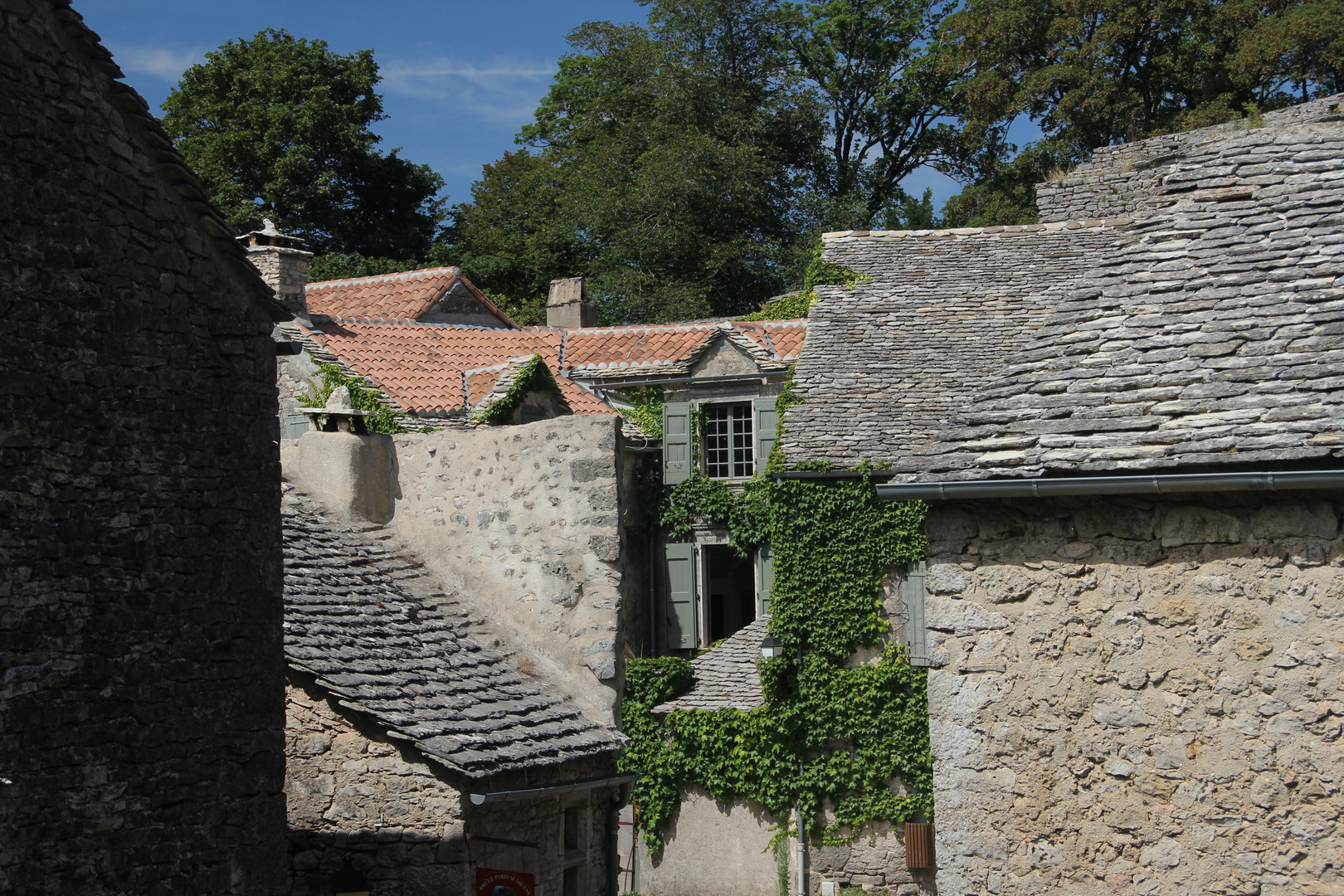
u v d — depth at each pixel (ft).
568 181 147.54
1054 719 26.11
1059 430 26.55
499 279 143.23
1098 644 25.89
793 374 73.05
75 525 22.00
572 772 36.09
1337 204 29.66
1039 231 80.94
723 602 89.97
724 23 154.81
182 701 23.80
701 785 69.77
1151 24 124.88
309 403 43.32
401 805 31.73
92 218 22.74
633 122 151.64
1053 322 29.94
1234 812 24.50
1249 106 81.51
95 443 22.52
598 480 38.73
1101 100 122.21
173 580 23.84
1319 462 23.94
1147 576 25.59
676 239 134.51
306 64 137.69
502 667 37.32
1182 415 25.72
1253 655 24.61
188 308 24.67
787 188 147.84
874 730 66.33
